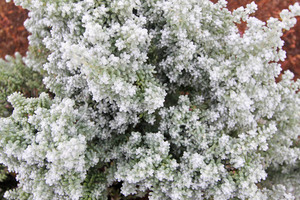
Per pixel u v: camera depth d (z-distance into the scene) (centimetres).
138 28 218
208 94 299
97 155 276
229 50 254
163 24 274
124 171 260
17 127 250
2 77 331
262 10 418
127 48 234
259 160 282
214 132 277
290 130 316
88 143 288
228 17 267
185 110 273
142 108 262
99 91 230
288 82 307
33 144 224
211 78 252
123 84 232
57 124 233
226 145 263
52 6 225
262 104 283
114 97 251
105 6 242
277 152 310
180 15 238
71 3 232
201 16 250
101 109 274
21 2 239
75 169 239
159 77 301
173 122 273
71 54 198
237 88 256
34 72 374
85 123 256
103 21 239
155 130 305
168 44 268
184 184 251
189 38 265
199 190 269
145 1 266
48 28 314
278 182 334
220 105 273
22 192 282
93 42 217
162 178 254
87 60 210
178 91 318
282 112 317
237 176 259
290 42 436
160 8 258
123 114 265
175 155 297
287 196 281
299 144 351
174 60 269
